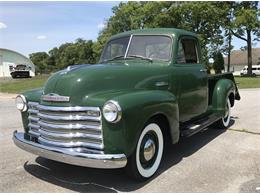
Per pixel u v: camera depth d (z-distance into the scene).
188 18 36.03
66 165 5.05
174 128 4.78
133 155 4.15
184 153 5.66
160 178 4.51
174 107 4.73
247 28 40.66
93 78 4.17
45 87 4.35
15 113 10.63
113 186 4.26
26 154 5.64
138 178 4.32
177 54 5.46
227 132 7.22
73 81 4.07
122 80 4.45
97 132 3.93
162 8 37.00
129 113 3.89
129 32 5.77
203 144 6.24
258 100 13.45
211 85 7.20
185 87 5.56
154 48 5.41
